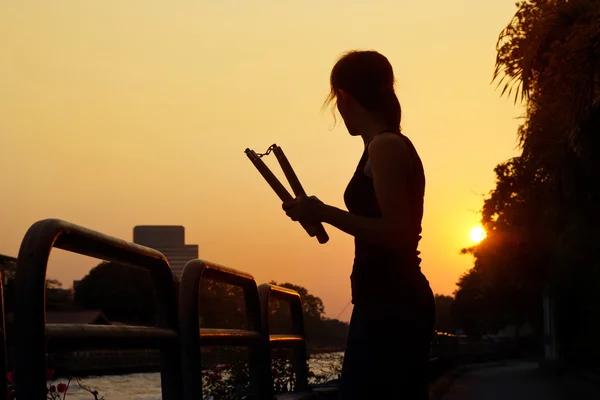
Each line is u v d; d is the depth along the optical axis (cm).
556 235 2694
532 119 1474
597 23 1173
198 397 357
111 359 5488
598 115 1208
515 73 1315
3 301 223
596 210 1728
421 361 292
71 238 248
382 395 287
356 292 294
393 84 305
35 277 229
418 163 294
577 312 3772
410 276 291
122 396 2041
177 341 336
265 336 489
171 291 334
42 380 228
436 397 1862
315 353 779
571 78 1199
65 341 243
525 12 1309
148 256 312
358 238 295
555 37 1270
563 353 3822
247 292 470
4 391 219
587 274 2825
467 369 4416
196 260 371
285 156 295
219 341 401
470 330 10062
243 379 615
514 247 3031
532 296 5622
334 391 651
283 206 288
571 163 1451
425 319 291
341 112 305
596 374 2833
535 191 2497
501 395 2158
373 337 288
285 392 610
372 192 292
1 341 219
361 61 300
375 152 284
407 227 280
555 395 2175
